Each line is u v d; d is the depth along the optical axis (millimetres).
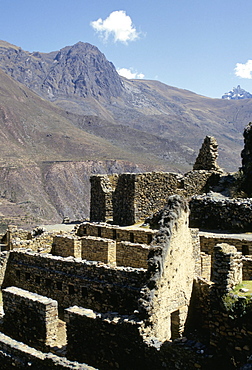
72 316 19406
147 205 35688
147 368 16984
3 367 19688
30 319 21312
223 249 16953
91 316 18812
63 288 23234
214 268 17000
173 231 18641
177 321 18938
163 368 16594
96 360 18578
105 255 25281
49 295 24125
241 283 17266
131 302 20047
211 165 39125
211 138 39625
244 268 20016
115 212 37375
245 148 36875
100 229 29797
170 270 18438
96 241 25828
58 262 23781
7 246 36000
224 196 33625
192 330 19438
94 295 21609
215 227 29250
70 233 31328
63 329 21812
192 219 30375
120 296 20391
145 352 17016
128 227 32094
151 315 17406
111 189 38312
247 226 27766
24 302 21609
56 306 20938
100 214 38281
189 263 19891
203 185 37594
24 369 18734
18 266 26359
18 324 21969
